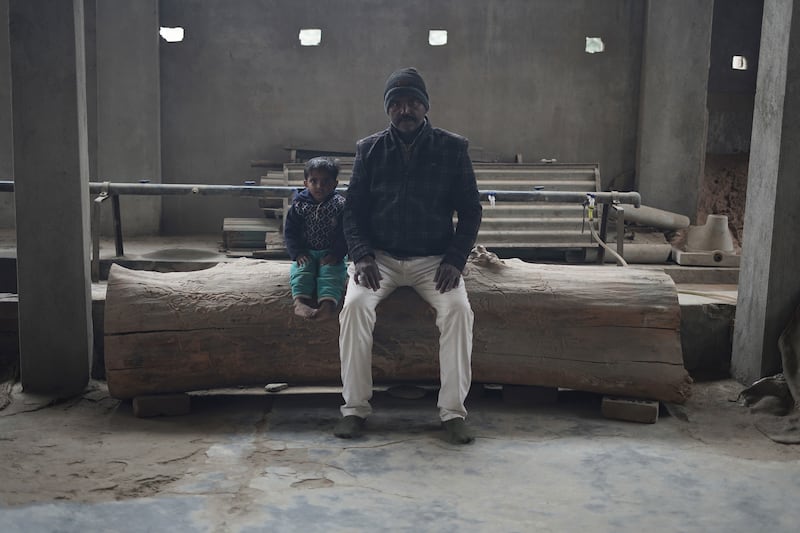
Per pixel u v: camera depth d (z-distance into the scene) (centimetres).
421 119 423
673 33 797
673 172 812
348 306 419
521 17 809
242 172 808
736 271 678
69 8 459
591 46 819
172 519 320
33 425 436
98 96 764
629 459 396
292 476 367
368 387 425
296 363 459
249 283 471
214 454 394
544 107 821
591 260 697
